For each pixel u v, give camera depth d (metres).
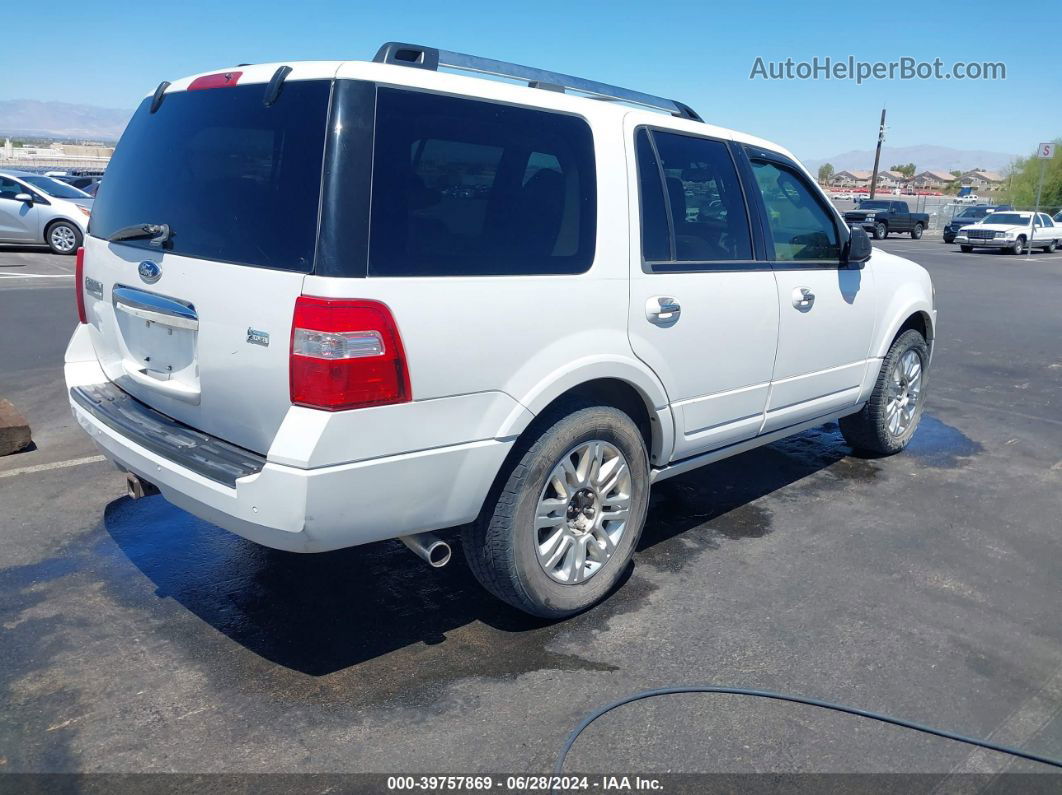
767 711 2.96
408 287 2.75
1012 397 7.75
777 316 4.27
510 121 3.13
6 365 7.67
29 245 17.19
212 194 3.01
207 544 4.17
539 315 3.11
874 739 2.83
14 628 3.38
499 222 3.05
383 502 2.80
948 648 3.40
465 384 2.92
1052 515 4.84
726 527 4.57
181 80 3.43
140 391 3.45
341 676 3.11
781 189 4.48
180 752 2.68
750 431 4.35
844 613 3.66
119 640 3.31
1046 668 3.28
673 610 3.65
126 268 3.36
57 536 4.22
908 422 5.83
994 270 21.89
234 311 2.83
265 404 2.80
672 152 3.79
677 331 3.69
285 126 2.81
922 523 4.68
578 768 2.65
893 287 5.29
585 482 3.44
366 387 2.67
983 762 2.74
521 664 3.21
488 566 3.28
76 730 2.78
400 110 2.83
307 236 2.67
